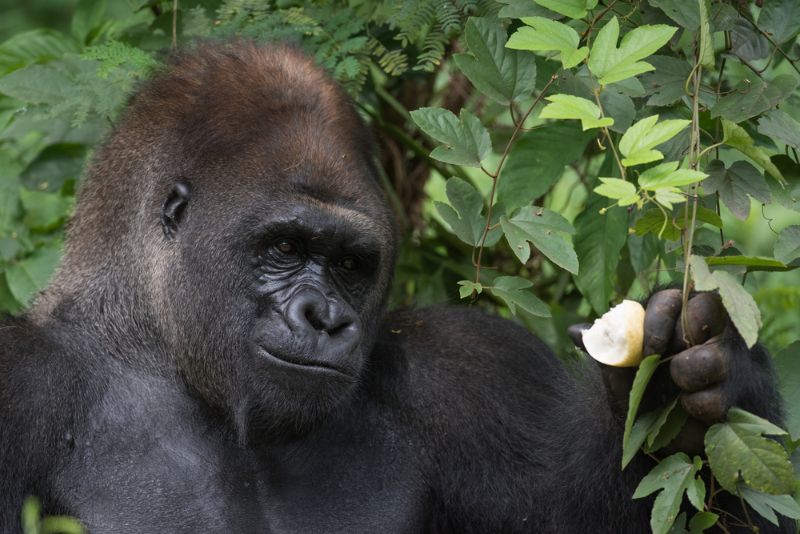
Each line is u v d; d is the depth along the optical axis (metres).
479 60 7.88
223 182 7.73
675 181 6.37
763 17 8.32
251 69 8.12
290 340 7.38
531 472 8.45
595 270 9.35
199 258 7.77
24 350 7.94
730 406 6.55
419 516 8.33
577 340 6.78
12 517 7.58
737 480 6.92
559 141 9.12
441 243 12.21
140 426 8.04
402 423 8.51
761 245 13.52
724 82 9.52
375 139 8.50
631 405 6.31
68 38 11.92
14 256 11.46
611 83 7.78
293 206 7.46
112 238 8.25
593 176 11.26
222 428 8.04
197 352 7.86
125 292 8.16
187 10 10.49
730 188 7.45
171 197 7.96
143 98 8.45
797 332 11.66
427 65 9.20
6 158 12.23
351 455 8.29
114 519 7.81
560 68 8.50
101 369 8.12
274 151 7.68
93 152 8.73
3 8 16.78
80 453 7.90
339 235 7.47
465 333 9.01
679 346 6.51
